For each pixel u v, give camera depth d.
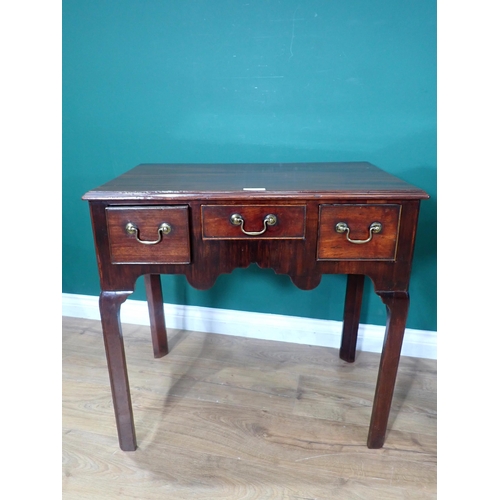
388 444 1.09
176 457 1.05
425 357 1.49
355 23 1.22
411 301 1.45
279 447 1.08
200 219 0.90
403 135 1.29
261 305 1.59
